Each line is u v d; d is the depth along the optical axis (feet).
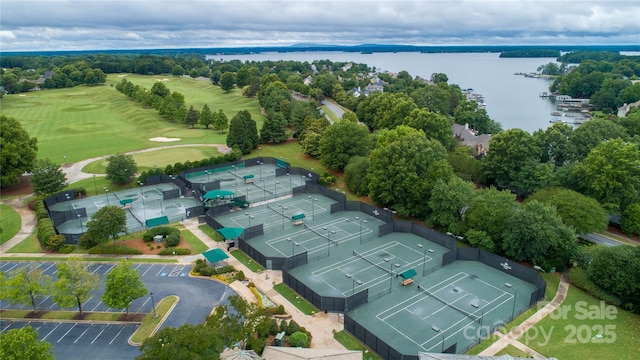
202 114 641.40
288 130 628.28
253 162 486.79
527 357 187.83
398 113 529.86
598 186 316.81
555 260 261.44
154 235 301.84
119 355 193.06
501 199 297.94
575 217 289.53
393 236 314.35
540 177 350.64
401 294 241.55
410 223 317.01
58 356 192.54
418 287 247.91
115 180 409.28
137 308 227.20
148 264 271.69
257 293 238.07
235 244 296.71
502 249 282.77
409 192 336.70
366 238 310.45
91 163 474.90
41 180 364.38
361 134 443.32
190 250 288.92
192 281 252.62
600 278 235.81
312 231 321.93
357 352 179.52
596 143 383.04
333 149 447.01
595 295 236.43
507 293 242.37
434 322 216.95
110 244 294.66
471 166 402.31
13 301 212.23
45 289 215.31
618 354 193.67
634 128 474.08
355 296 225.76
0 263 272.92
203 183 403.54
